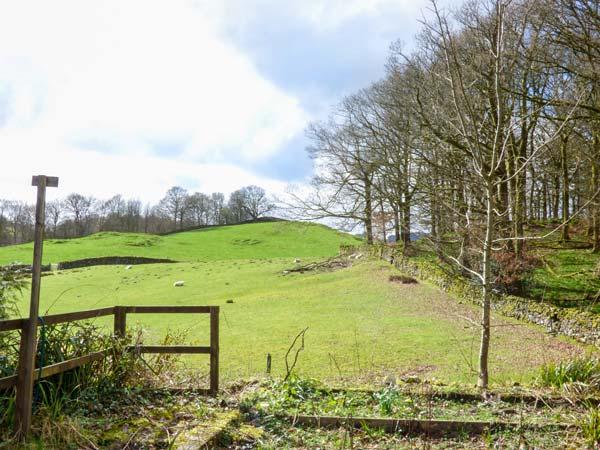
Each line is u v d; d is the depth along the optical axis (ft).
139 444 16.35
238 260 168.76
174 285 120.67
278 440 18.08
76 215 338.95
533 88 63.67
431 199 60.90
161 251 211.41
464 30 51.37
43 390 17.89
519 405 22.04
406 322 64.39
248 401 21.85
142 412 19.57
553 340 52.08
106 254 198.08
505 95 48.19
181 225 370.94
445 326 60.90
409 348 50.11
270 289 107.04
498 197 50.39
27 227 269.64
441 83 47.34
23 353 16.20
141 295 109.91
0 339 18.34
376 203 98.84
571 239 102.83
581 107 56.85
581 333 51.49
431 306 74.49
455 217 47.62
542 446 17.54
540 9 45.14
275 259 163.73
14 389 16.30
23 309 89.56
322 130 116.88
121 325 23.53
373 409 21.63
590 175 84.79
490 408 21.80
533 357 44.42
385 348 50.47
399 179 82.43
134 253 201.46
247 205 365.20
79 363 19.48
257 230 266.57
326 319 69.56
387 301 81.10
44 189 16.85
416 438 18.54
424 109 62.34
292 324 67.05
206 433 17.24
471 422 19.13
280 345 53.83
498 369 40.37
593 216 74.95
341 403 21.83
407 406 21.86
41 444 15.25
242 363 45.44
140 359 23.31
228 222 367.66
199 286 118.01
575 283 74.18
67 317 19.56
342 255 147.64
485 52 42.75
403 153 83.46
